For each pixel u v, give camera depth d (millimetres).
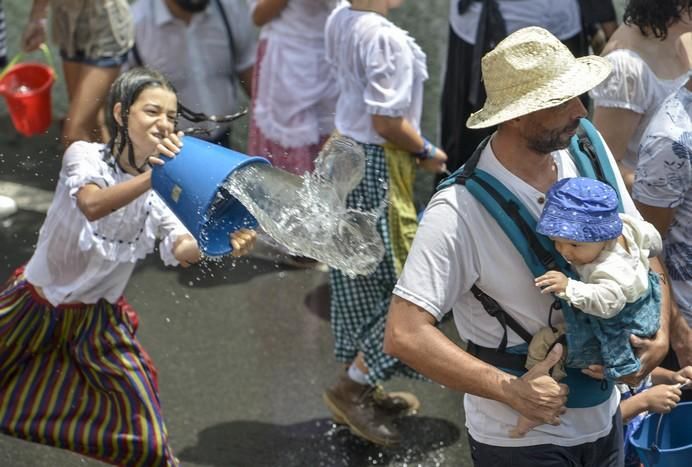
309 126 13086
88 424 9117
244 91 14352
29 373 9219
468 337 7395
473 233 6969
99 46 13328
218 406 11445
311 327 12773
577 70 6848
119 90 8508
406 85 10297
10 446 10727
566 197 6695
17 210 14281
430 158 10812
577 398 7219
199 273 13625
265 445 10859
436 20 18266
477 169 7074
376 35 10227
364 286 10609
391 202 10594
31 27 14453
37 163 13422
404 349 7074
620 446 7715
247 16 13812
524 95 6820
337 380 11758
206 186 7461
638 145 9500
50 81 14141
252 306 13109
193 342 12477
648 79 9297
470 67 12812
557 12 12430
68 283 8977
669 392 8109
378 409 11148
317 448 10828
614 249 6797
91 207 8391
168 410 11344
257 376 11938
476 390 6926
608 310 6660
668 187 8352
